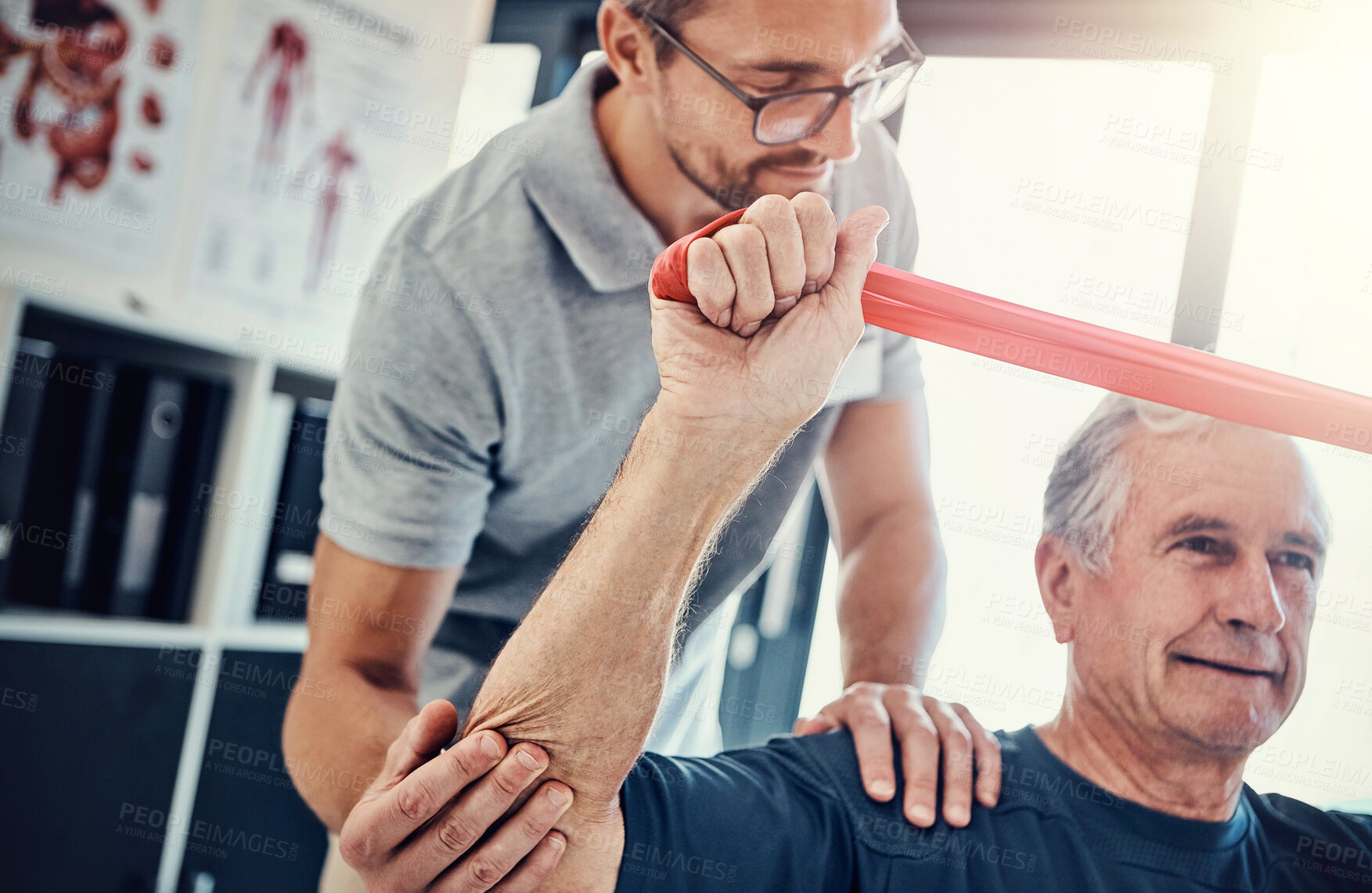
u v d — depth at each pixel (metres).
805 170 1.62
